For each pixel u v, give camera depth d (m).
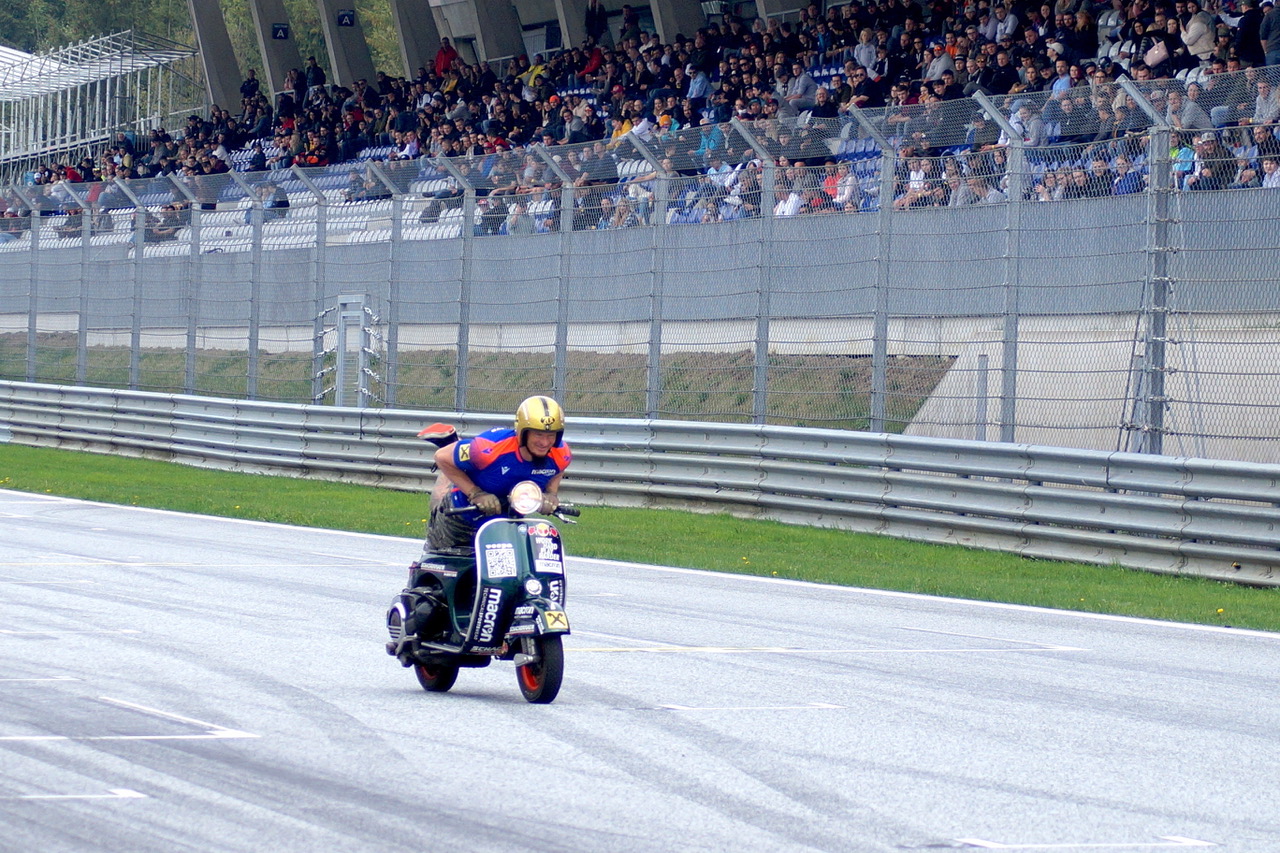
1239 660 32.34
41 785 18.48
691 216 64.50
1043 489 50.91
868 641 33.72
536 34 140.75
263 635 31.64
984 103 55.12
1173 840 17.36
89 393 88.69
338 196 78.69
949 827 17.66
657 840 16.77
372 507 65.50
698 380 64.06
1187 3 72.31
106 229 91.44
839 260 59.56
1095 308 52.53
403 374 76.62
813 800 18.83
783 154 62.53
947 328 56.56
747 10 118.44
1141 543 48.31
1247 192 48.38
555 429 25.44
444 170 74.25
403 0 141.88
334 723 22.81
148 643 30.03
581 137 100.62
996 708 25.70
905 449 55.56
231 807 17.66
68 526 56.03
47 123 180.75
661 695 26.00
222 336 86.81
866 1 95.19
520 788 19.02
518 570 25.09
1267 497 45.25
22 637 30.31
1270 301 47.88
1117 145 52.56
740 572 47.75
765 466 60.06
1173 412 49.97
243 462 79.75
